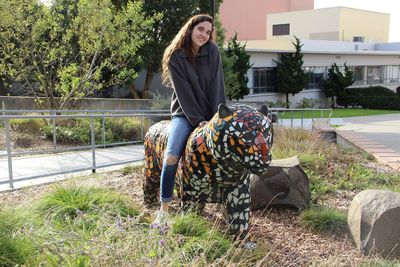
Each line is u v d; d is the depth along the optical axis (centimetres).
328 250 405
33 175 671
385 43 4206
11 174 603
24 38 1227
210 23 379
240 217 373
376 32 4841
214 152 334
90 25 1186
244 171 354
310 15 4469
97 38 1197
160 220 359
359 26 4597
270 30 4731
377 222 396
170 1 1933
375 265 361
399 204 400
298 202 509
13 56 1209
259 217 487
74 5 1305
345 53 3431
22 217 369
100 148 1024
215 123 330
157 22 1942
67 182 491
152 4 1914
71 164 780
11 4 1159
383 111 3017
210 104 388
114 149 995
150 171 453
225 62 2122
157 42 1972
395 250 394
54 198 437
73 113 1196
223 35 2166
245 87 2598
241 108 332
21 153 686
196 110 378
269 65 2969
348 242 427
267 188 505
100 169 736
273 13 4703
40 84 1318
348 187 633
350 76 3322
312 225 451
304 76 2984
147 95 2189
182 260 310
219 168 349
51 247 279
